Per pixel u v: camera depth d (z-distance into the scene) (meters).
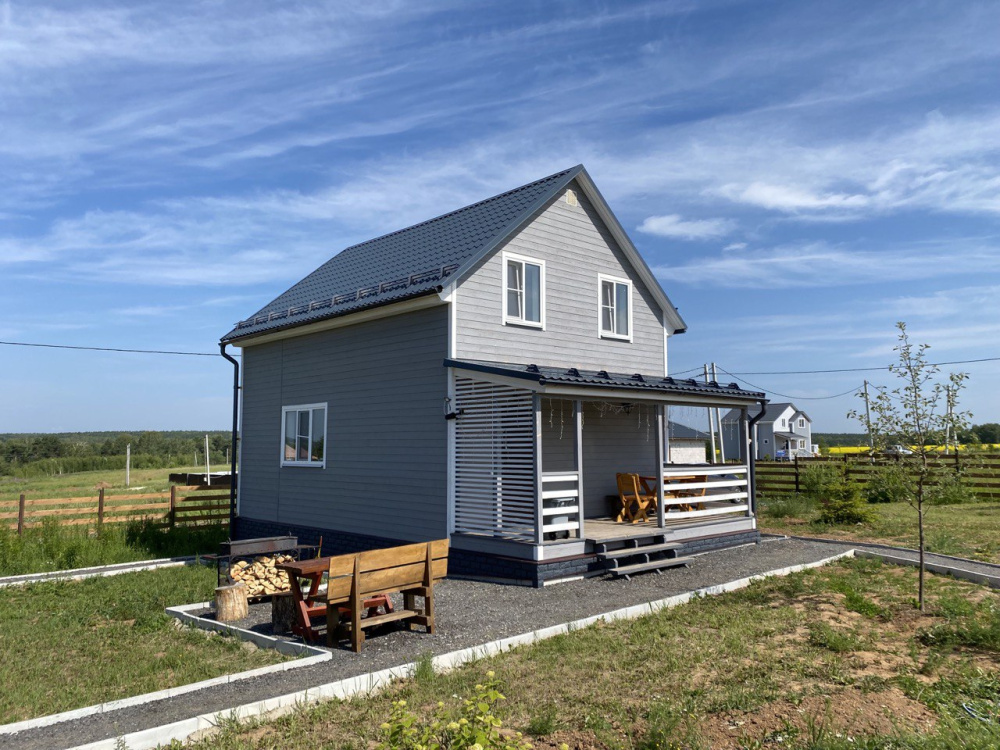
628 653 7.16
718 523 14.12
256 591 10.84
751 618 8.59
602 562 11.66
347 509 14.39
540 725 5.16
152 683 6.81
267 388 17.02
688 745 4.86
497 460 11.62
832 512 17.31
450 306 12.45
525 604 9.55
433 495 12.57
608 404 15.88
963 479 10.77
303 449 15.74
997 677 6.30
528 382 11.15
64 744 5.02
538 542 10.87
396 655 7.25
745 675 6.33
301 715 5.61
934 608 8.94
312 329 15.35
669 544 12.87
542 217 14.25
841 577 11.03
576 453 11.84
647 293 16.77
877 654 7.11
